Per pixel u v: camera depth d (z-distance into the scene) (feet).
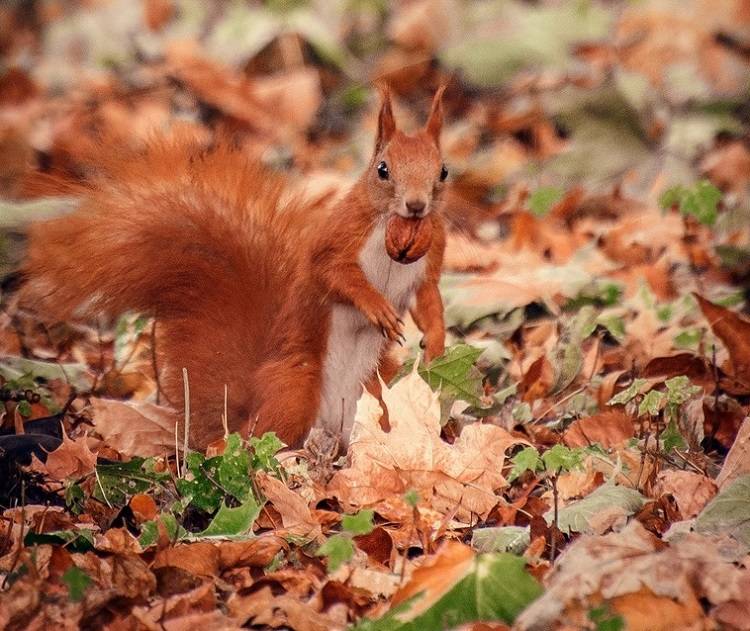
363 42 64.54
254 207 33.32
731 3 62.85
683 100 57.72
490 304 39.29
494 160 54.34
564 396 33.76
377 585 22.41
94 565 22.94
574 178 53.21
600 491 25.44
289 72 62.08
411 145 29.99
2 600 21.02
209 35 66.03
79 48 66.64
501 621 20.45
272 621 21.53
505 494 27.71
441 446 27.50
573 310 39.75
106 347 39.40
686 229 46.39
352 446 27.66
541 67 59.88
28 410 31.58
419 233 29.66
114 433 30.73
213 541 23.97
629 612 20.33
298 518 25.29
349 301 30.37
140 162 33.73
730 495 23.99
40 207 40.16
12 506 27.37
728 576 20.80
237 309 32.53
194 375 32.01
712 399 31.81
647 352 36.63
